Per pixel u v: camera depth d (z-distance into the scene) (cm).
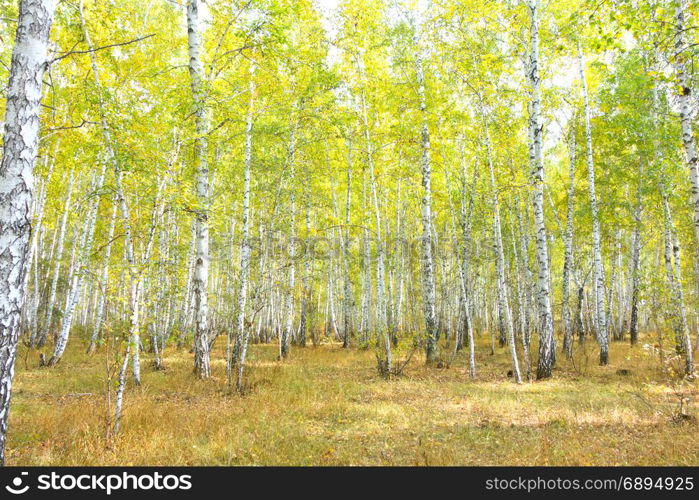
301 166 1512
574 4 1317
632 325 1950
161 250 1391
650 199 1427
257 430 653
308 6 1282
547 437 620
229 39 1238
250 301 1110
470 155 1622
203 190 1056
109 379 604
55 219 1909
